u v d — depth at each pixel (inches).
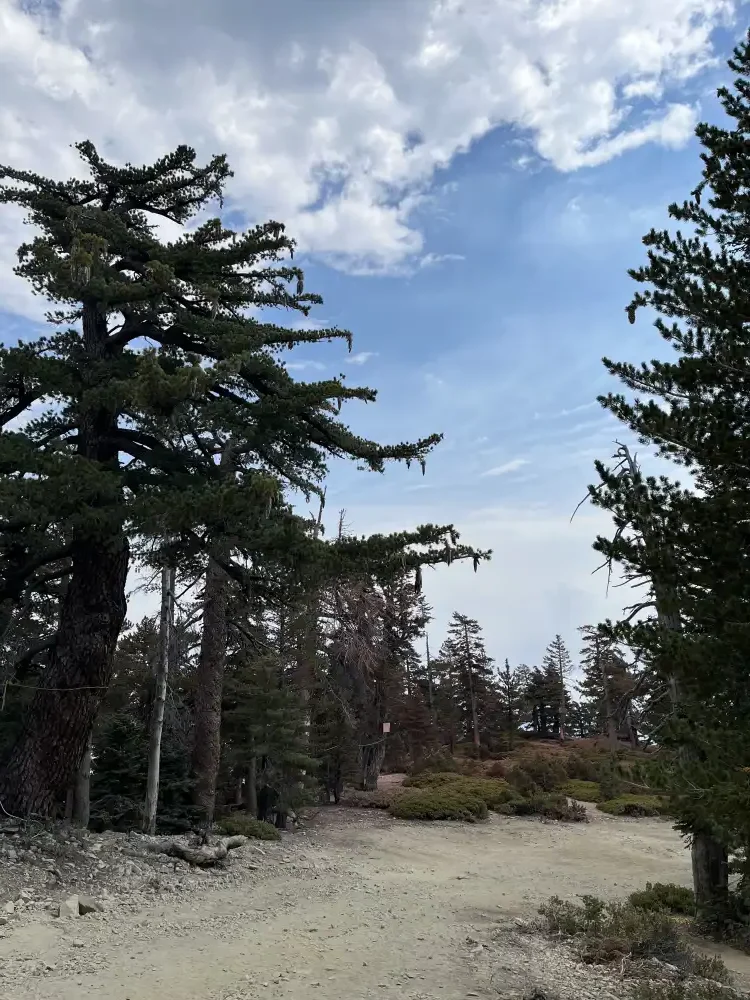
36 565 504.7
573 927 377.4
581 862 713.0
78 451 548.7
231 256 603.5
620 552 286.2
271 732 820.6
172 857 488.4
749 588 257.8
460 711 2246.6
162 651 628.7
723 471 285.6
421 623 1562.5
